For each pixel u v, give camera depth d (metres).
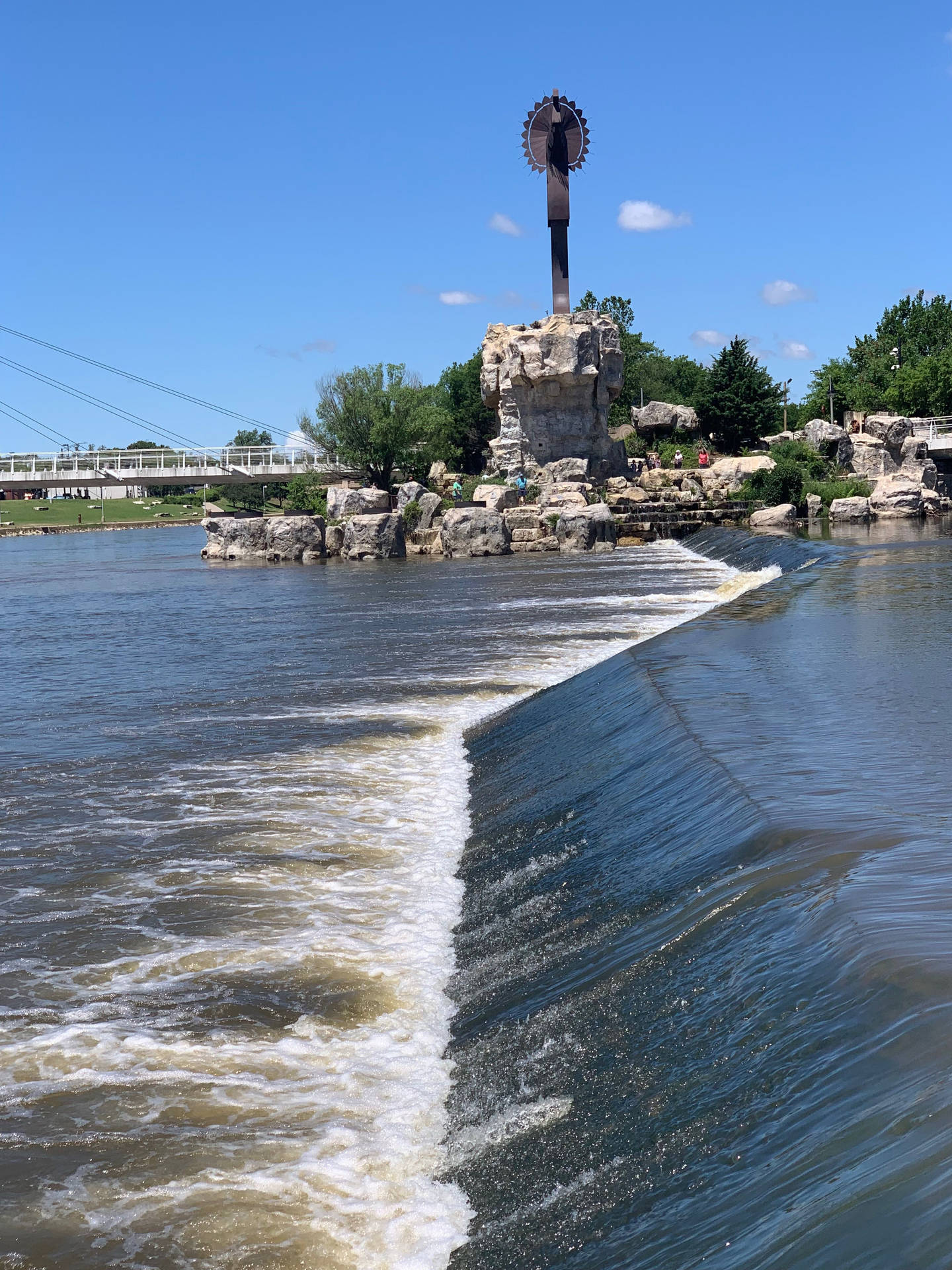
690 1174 5.26
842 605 25.64
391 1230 5.89
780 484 77.06
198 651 30.55
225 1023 8.45
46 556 96.00
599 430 84.38
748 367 104.19
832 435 89.88
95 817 14.23
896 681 15.41
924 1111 4.63
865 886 7.20
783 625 22.33
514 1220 5.68
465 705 20.98
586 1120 6.22
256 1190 6.29
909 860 7.71
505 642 29.42
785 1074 5.56
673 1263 4.58
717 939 7.42
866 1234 4.05
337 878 11.74
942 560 37.47
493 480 82.44
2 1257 5.78
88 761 17.47
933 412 110.69
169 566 72.94
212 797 15.02
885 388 127.00
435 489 88.19
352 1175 6.42
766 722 13.02
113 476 106.31
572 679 20.52
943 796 9.47
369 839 13.05
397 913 10.73
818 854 8.10
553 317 83.62
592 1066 6.73
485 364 86.75
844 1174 4.52
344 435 94.81
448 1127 6.88
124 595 51.47
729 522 74.56
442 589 46.91
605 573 50.69
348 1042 8.10
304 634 33.41
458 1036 8.09
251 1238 5.87
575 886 9.95
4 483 108.62
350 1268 5.62
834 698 14.38
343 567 65.38
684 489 81.25
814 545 45.06
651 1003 7.08
